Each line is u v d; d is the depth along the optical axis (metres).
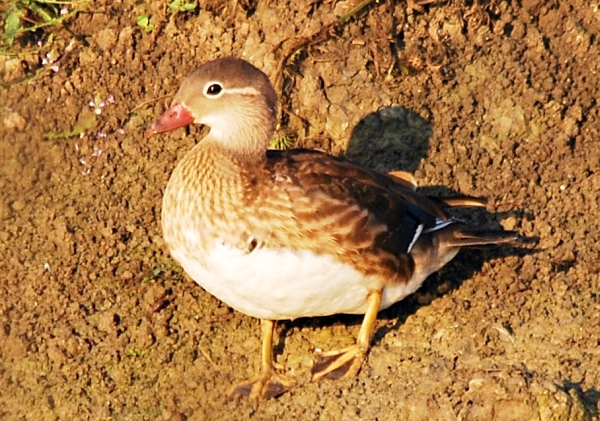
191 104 10.82
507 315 11.61
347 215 10.61
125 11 13.59
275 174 10.58
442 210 11.60
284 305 10.63
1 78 13.35
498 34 13.31
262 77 10.79
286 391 10.96
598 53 13.32
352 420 10.70
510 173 12.62
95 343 11.47
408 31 13.27
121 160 12.84
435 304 11.70
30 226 12.41
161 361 11.31
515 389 10.48
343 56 13.09
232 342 11.46
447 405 10.66
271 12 13.29
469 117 12.92
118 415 10.95
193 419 10.90
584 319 11.55
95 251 12.17
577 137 12.88
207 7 13.39
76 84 13.24
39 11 13.50
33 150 12.96
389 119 12.80
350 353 11.09
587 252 12.09
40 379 11.24
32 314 11.73
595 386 10.91
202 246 10.52
